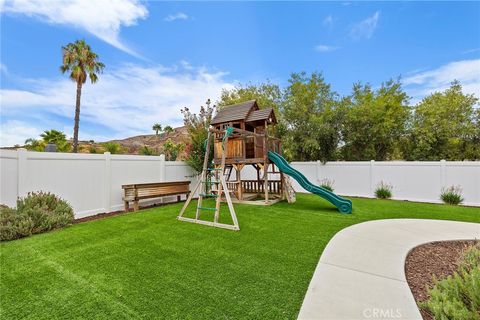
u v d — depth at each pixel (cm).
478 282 207
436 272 309
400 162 940
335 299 240
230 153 862
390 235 460
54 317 215
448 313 194
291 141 1303
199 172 959
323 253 364
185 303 234
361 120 1200
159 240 423
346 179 1069
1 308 227
